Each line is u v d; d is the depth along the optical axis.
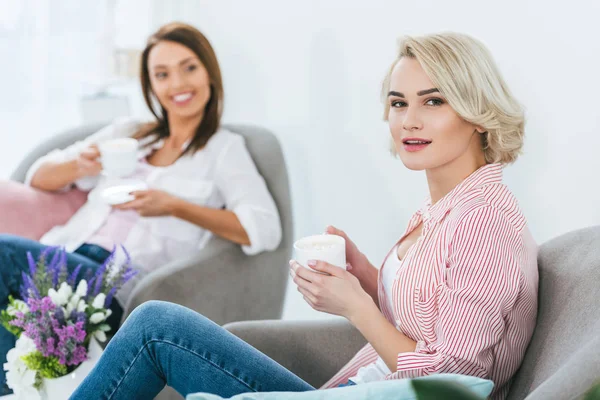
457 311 1.27
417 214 1.52
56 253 1.94
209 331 1.34
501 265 1.27
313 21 2.46
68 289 1.81
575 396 0.97
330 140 2.52
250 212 2.28
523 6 1.80
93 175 2.46
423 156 1.38
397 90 1.39
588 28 1.65
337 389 1.13
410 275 1.38
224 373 1.32
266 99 2.73
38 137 3.43
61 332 1.73
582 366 0.99
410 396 1.06
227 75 2.88
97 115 3.07
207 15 2.92
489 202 1.33
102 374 1.35
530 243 1.44
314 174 2.62
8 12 3.26
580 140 1.71
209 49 2.40
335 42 2.40
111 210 2.39
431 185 1.47
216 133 2.45
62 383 1.77
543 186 1.83
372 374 1.47
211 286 2.18
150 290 2.03
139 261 2.31
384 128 2.31
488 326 1.27
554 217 1.82
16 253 2.09
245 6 2.72
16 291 2.10
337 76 2.43
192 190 2.38
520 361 1.38
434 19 2.06
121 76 3.22
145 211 2.25
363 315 1.35
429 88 1.35
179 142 2.48
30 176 2.47
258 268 2.33
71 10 3.33
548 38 1.75
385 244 2.42
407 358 1.28
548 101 1.77
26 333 1.74
